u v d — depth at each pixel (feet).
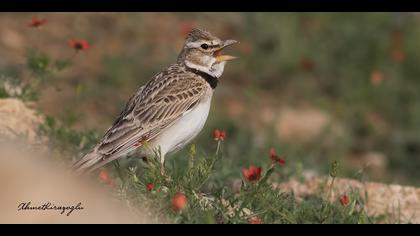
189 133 37.52
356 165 60.29
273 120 61.00
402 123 67.51
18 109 41.63
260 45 73.41
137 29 72.90
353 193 36.86
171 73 37.99
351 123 65.62
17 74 57.11
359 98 69.00
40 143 38.55
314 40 72.95
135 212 30.91
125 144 35.91
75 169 34.22
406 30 73.87
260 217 32.07
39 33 64.23
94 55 68.39
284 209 32.65
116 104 61.41
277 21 74.23
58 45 68.08
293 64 71.36
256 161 46.03
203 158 35.14
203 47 38.29
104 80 64.69
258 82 70.33
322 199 36.70
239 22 75.41
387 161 62.90
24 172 32.63
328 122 63.41
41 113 42.88
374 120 67.56
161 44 71.82
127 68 66.90
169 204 31.19
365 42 72.79
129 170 35.42
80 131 42.37
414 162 62.44
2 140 37.09
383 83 69.92
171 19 75.41
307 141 61.72
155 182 33.09
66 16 72.33
